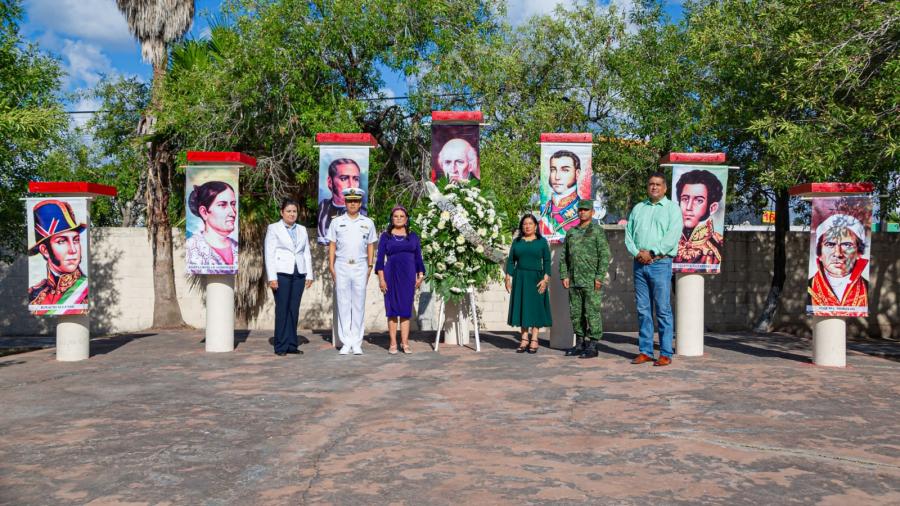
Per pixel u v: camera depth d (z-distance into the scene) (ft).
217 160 31.12
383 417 17.99
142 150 53.31
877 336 52.49
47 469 13.76
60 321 29.19
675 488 12.55
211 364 27.40
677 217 26.94
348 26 46.14
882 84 30.96
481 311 48.42
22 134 43.60
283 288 30.14
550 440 15.75
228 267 31.17
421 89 49.96
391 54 47.34
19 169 48.88
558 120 61.21
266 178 48.55
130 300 52.03
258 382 23.20
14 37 45.98
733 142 48.49
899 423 17.43
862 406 19.36
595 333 28.86
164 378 24.09
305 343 35.19
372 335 39.52
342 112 45.14
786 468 13.76
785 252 51.19
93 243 51.83
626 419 17.75
